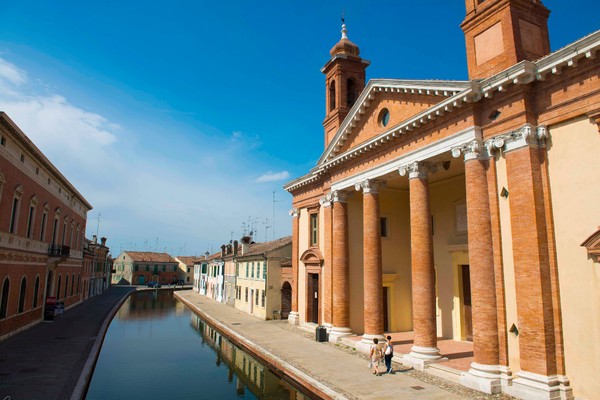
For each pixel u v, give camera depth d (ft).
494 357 40.91
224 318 104.99
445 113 48.26
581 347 35.55
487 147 43.88
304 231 87.81
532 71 39.58
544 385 35.96
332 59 85.81
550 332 37.11
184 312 136.67
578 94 37.09
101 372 58.75
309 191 86.02
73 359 57.36
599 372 34.17
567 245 37.40
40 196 83.56
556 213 38.47
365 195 62.75
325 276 74.69
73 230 122.72
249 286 118.52
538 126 40.14
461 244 64.23
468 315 63.77
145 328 100.58
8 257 67.36
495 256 42.16
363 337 61.16
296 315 88.94
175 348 76.95
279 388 51.31
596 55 35.45
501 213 42.42
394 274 73.46
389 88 57.67
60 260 100.68
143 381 54.70
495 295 41.98
